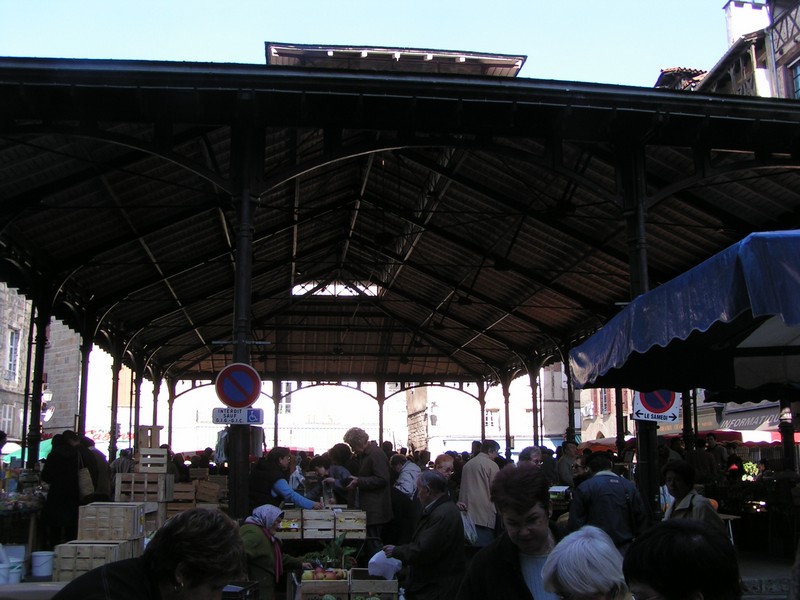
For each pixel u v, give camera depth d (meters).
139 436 16.20
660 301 5.66
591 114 10.90
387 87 10.27
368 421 71.75
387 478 9.67
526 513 3.04
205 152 14.45
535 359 29.84
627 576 2.01
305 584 6.89
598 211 16.86
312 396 71.06
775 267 4.20
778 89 22.27
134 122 10.32
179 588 2.50
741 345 7.50
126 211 15.98
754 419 28.06
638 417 9.62
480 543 9.21
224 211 17.58
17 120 10.23
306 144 16.11
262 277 25.12
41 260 16.44
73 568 7.72
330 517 9.38
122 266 19.06
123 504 8.73
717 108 10.86
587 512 6.24
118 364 23.89
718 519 5.78
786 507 11.84
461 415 50.19
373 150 10.79
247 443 9.20
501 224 19.55
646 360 7.98
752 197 15.16
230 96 10.12
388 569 7.07
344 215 22.95
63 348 41.09
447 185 18.05
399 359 33.88
